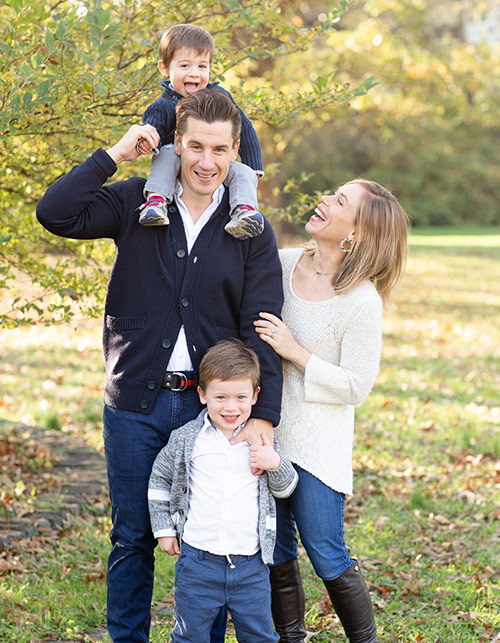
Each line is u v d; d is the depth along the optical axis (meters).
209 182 2.72
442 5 16.33
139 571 2.97
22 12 3.33
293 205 4.98
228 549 2.76
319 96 4.18
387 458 6.41
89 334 11.71
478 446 6.74
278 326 2.90
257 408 2.81
